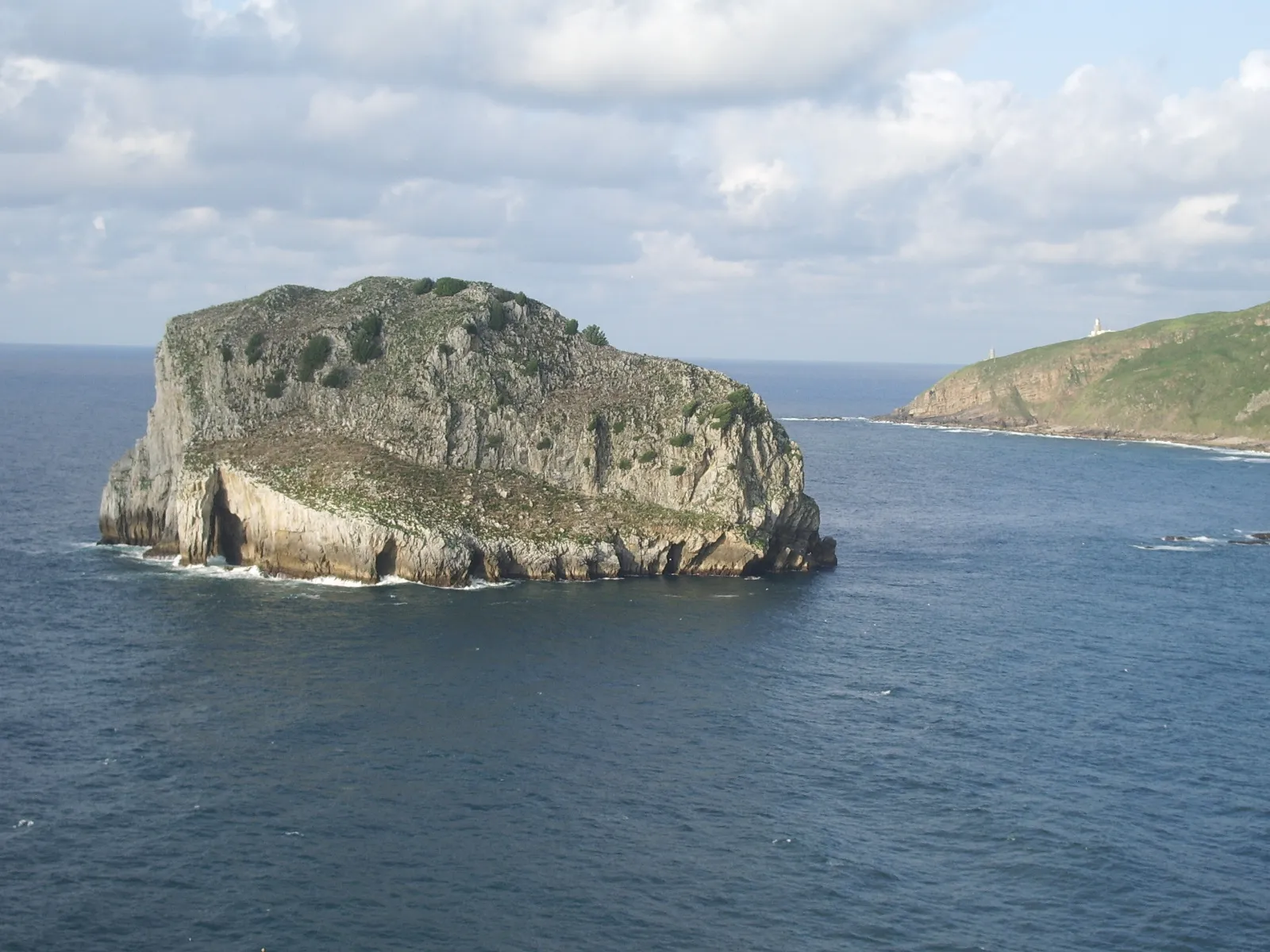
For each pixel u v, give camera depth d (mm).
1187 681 95750
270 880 59719
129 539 135250
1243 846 66375
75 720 78812
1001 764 76875
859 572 138125
